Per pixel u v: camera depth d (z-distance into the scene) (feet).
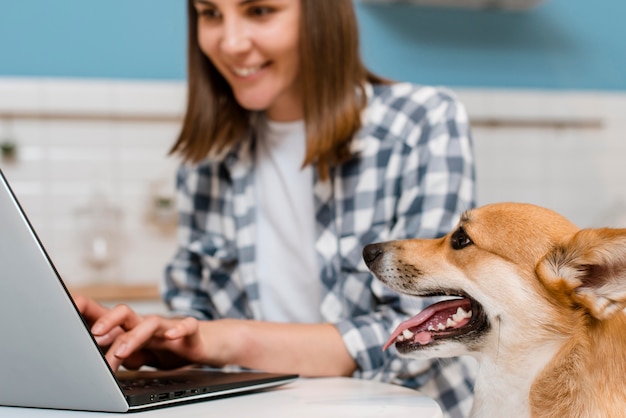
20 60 9.77
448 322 3.70
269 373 3.52
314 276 4.84
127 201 9.84
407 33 10.34
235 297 5.07
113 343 3.43
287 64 4.50
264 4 4.30
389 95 4.80
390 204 4.63
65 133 9.72
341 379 3.73
